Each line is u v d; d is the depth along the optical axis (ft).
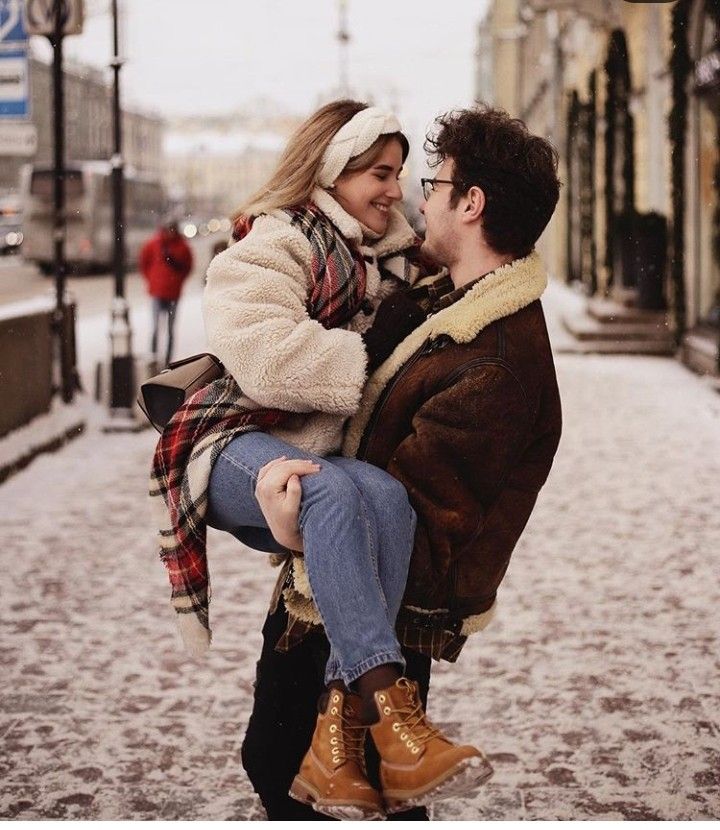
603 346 52.16
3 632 17.44
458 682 15.24
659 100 53.98
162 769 12.93
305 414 7.57
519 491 7.84
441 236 7.70
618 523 23.25
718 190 46.24
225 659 16.22
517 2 141.90
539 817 11.70
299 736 8.61
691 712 14.19
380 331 7.57
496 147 7.50
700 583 19.29
